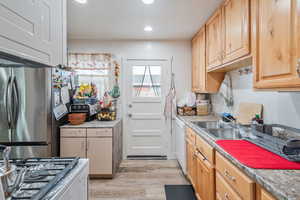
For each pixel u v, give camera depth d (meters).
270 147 1.32
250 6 1.52
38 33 0.97
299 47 0.99
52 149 2.64
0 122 2.40
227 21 1.98
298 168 1.00
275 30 1.19
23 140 2.46
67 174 1.01
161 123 3.84
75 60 3.66
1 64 1.09
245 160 1.12
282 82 1.12
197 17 2.62
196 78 3.34
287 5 1.08
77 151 2.87
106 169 2.89
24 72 2.43
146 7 2.34
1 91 2.38
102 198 2.35
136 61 3.78
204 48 2.83
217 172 1.56
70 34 3.38
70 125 2.94
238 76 2.43
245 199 1.06
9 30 0.75
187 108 3.47
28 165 1.13
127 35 3.44
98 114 3.38
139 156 3.84
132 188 2.60
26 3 0.86
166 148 3.84
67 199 0.91
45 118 2.50
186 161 2.79
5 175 0.74
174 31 3.22
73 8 2.36
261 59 1.35
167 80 3.78
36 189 0.82
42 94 2.48
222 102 3.00
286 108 1.62
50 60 1.11
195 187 2.24
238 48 1.72
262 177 0.90
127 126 3.81
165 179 2.87
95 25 2.94
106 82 3.70
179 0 2.16
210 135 1.83
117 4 2.26
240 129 1.90
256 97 2.06
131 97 3.81
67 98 3.09
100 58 3.68
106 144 2.89
